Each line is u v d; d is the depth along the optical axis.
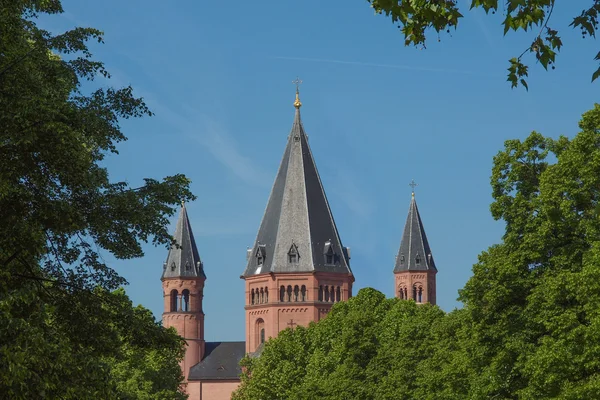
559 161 72.06
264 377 152.25
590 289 63.31
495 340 75.69
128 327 49.75
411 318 125.75
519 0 24.94
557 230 72.25
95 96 50.91
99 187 47.50
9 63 42.00
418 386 110.75
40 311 40.44
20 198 40.91
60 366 38.62
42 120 40.31
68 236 48.72
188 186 50.19
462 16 27.22
